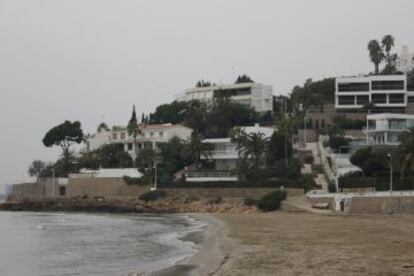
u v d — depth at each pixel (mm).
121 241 73312
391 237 59188
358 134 185500
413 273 34281
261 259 42844
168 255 54781
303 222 88125
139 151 180625
